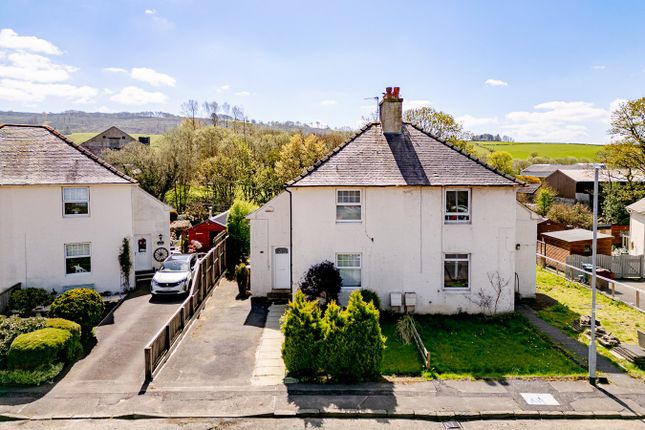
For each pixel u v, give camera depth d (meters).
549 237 34.06
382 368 17.00
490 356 18.02
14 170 24.94
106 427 13.39
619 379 16.31
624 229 44.53
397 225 22.25
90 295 19.83
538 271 32.12
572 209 52.56
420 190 22.11
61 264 25.75
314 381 16.08
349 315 16.28
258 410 14.24
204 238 39.38
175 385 15.75
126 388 15.51
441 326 21.06
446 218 22.38
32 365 15.73
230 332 20.62
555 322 21.78
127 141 90.75
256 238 25.41
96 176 26.33
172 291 25.86
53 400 14.73
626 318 22.22
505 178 22.34
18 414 13.87
